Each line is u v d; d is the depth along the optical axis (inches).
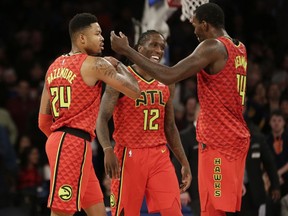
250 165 454.6
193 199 445.7
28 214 516.7
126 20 794.2
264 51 770.2
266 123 593.0
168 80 325.1
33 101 673.0
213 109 338.3
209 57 329.1
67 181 333.7
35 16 800.3
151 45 367.9
